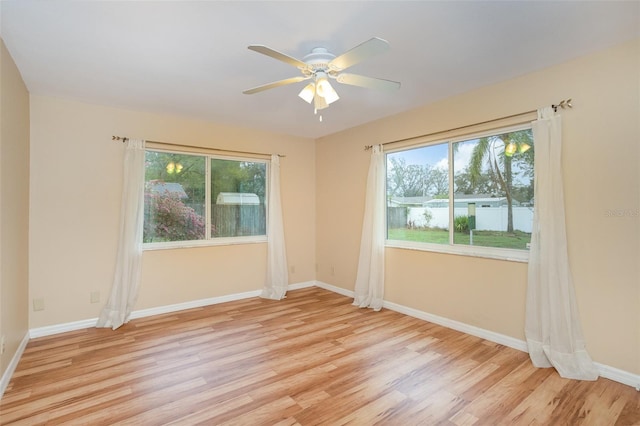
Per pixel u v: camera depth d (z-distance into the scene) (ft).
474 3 5.86
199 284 13.52
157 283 12.55
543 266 8.38
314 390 7.20
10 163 7.85
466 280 10.54
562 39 7.18
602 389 7.16
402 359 8.67
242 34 6.84
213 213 14.12
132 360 8.62
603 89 7.66
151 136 12.43
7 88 7.49
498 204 9.93
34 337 10.19
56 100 10.70
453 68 8.64
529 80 8.93
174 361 8.57
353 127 14.69
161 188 12.82
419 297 12.01
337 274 15.83
